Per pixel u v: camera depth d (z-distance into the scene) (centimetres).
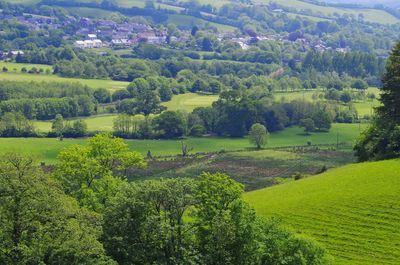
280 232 7619
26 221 6931
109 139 10875
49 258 6850
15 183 6938
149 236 7431
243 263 7381
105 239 7425
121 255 7381
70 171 10062
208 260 7262
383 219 10575
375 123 16550
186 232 7575
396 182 12038
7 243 6881
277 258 7381
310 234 10344
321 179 13438
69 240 6812
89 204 9475
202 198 7594
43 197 7056
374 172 12938
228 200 7631
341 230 10381
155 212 7594
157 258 7338
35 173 7244
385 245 9744
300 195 12319
